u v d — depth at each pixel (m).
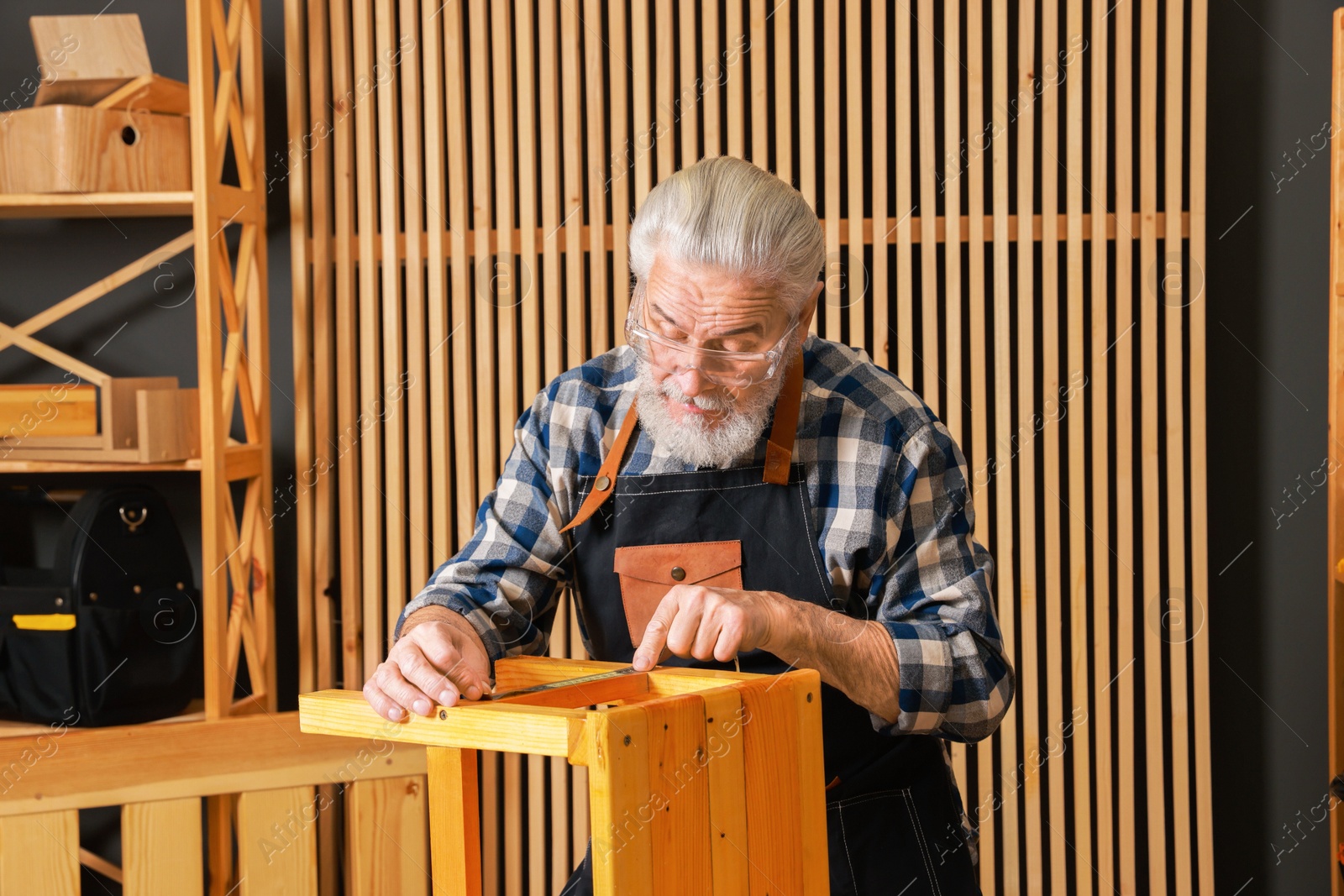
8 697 2.11
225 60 2.25
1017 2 2.37
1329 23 2.36
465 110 2.44
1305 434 2.40
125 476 2.51
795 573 1.30
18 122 2.14
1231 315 2.40
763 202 1.13
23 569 2.22
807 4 2.28
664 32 2.30
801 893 1.01
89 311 2.49
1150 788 2.32
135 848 2.01
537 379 2.38
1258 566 2.41
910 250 2.30
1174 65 2.26
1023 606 2.32
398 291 2.39
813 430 1.32
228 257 2.41
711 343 1.15
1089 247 2.39
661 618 1.08
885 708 1.17
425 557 2.41
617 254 2.35
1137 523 2.41
